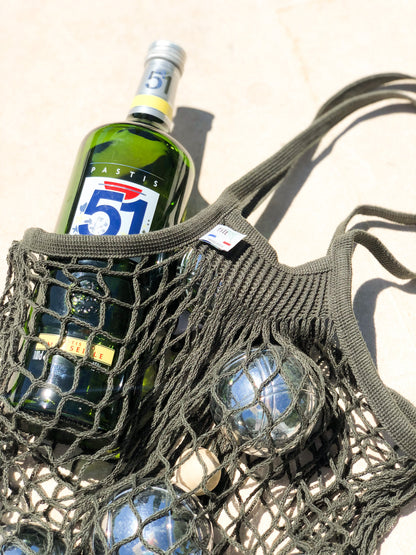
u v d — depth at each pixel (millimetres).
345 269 702
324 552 625
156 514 592
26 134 985
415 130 982
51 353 634
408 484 664
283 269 711
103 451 646
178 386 700
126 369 677
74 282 658
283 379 639
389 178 945
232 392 644
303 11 1082
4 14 1099
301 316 699
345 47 1054
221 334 707
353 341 670
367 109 999
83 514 677
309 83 1023
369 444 691
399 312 841
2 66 1047
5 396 655
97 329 637
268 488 678
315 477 718
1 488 711
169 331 699
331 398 711
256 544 640
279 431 628
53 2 1103
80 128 991
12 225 913
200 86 1023
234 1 1093
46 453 693
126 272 679
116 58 1053
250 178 800
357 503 666
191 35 1068
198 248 709
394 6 1086
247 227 729
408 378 796
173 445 705
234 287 705
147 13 1090
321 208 920
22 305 671
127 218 701
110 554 584
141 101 796
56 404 634
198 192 937
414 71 1034
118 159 737
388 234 901
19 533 612
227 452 719
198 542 597
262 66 1037
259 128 986
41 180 947
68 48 1062
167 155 768
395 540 687
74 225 698
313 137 908
